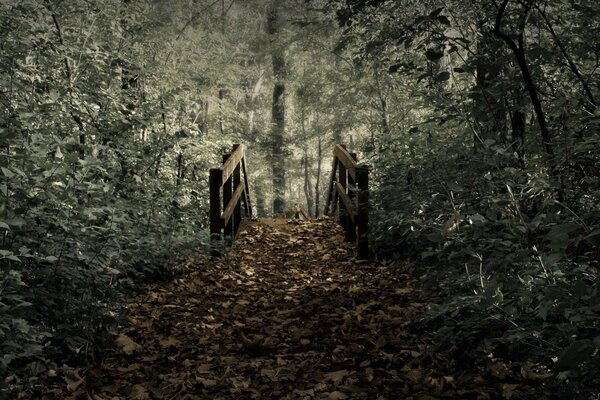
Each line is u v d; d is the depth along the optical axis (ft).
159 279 19.90
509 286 11.10
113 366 13.08
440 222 16.28
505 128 16.99
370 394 11.39
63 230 13.11
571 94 15.08
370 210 23.40
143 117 20.40
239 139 53.78
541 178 12.67
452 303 11.25
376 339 14.34
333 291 18.98
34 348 10.69
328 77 51.34
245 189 35.27
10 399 10.89
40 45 17.93
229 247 24.41
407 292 17.61
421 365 12.51
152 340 14.82
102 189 14.57
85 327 13.42
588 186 13.12
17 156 12.04
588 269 10.31
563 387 9.57
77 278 13.60
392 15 16.47
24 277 12.83
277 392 11.73
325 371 12.79
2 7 16.49
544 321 10.09
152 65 25.99
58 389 11.48
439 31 16.07
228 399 11.53
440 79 16.20
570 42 15.88
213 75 42.65
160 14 29.48
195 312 17.22
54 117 17.34
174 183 25.90
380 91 45.85
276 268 22.97
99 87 20.12
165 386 12.17
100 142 19.54
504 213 13.67
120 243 16.10
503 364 11.84
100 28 21.81
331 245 26.48
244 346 14.12
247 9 63.05
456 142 18.69
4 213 11.78
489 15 15.76
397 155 23.91
